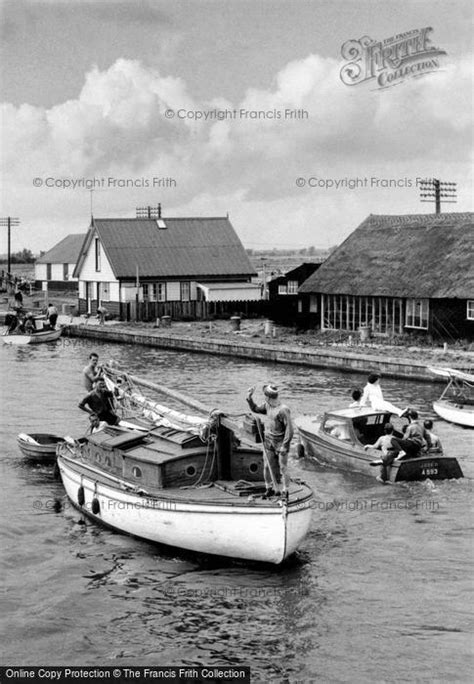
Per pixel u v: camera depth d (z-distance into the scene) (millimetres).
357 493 22344
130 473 19781
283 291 63656
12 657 14562
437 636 14984
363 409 25750
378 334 53156
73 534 19891
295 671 14047
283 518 16719
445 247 52688
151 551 18859
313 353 47250
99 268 74438
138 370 46312
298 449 26359
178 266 73125
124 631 15352
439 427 30609
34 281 109000
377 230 58906
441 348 48031
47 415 32594
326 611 15922
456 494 22156
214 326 65500
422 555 18344
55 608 16203
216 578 17406
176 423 22438
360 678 13805
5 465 25719
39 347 58781
